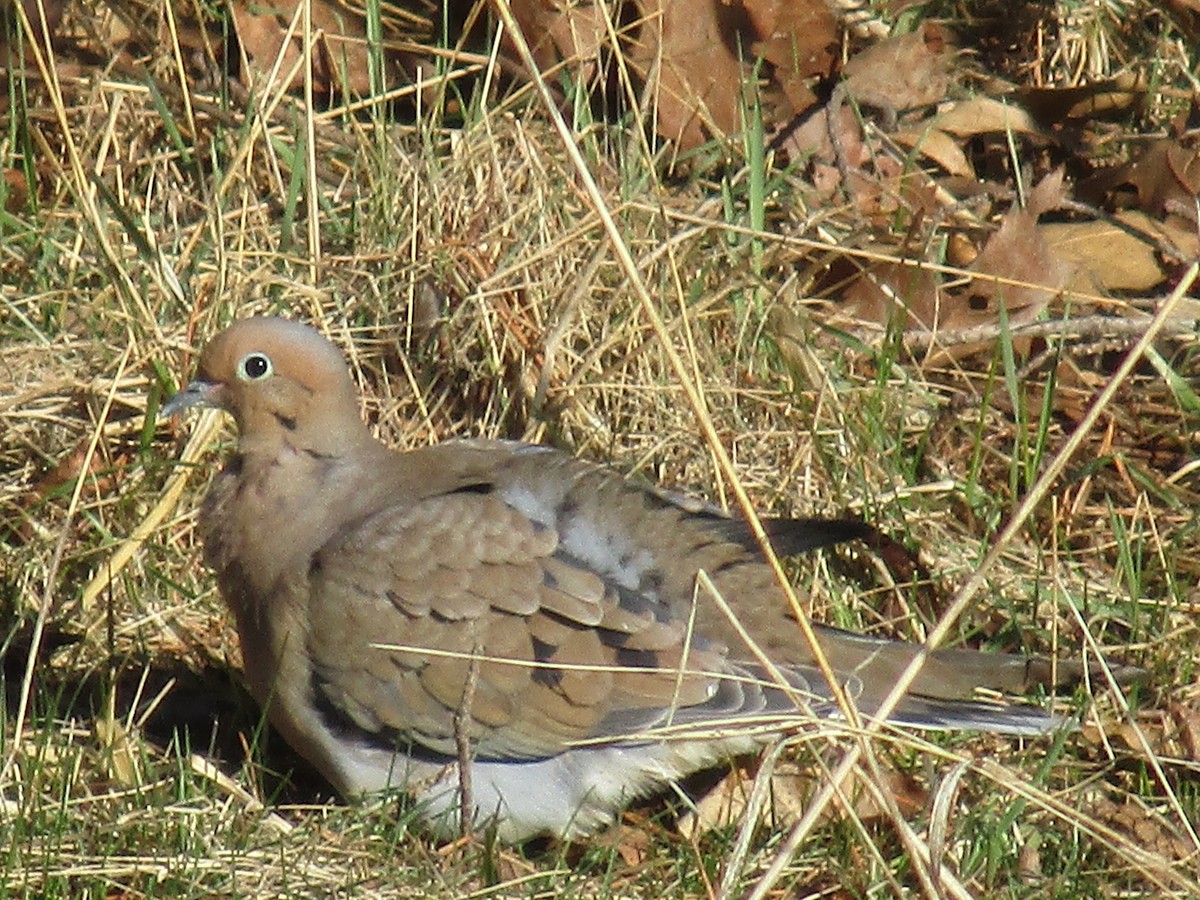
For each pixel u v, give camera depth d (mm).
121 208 12383
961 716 9469
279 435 9680
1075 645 10688
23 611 10695
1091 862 9414
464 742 9109
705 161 13109
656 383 11828
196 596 10859
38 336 11953
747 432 11688
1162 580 11078
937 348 12266
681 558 9648
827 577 10867
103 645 10531
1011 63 14234
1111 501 11578
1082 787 9758
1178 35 14094
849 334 12227
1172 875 8531
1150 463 11867
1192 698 10352
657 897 9188
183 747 10031
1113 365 12438
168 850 9086
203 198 12969
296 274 12508
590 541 9562
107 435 11539
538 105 13359
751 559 9781
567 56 13508
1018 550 11211
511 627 9367
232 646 10688
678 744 9516
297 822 9648
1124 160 13562
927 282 12414
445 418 12031
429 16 14125
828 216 12711
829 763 9688
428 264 12297
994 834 9281
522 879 9070
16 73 13227
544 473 9844
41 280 12414
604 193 12586
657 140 13445
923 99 13680
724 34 13453
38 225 12672
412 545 9430
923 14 14312
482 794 9609
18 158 13141
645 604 9422
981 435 11328
